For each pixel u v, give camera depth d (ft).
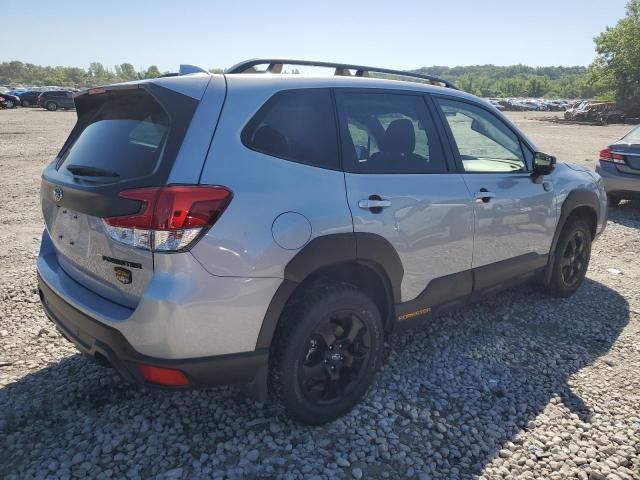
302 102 9.31
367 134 10.16
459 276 11.66
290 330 8.72
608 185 27.73
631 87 172.35
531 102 247.91
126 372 8.09
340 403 9.61
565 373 11.73
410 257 10.34
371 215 9.51
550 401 10.62
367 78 10.68
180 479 8.12
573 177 15.21
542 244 14.15
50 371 11.08
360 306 9.51
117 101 9.53
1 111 124.16
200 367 7.90
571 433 9.63
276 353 8.75
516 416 10.09
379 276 10.05
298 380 8.93
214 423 9.51
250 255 7.95
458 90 12.62
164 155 7.78
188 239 7.50
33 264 17.85
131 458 8.54
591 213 16.16
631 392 11.03
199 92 8.32
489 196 11.94
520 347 12.89
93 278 8.75
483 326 14.01
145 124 8.56
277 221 8.25
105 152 8.84
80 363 11.43
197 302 7.61
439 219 10.80
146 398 10.19
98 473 8.18
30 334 12.75
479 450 9.11
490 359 12.24
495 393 10.84
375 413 10.00
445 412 10.13
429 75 12.52
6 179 35.76
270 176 8.41
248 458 8.64
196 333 7.71
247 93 8.65
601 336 13.60
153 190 7.49
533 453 9.07
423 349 12.63
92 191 8.10
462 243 11.47
